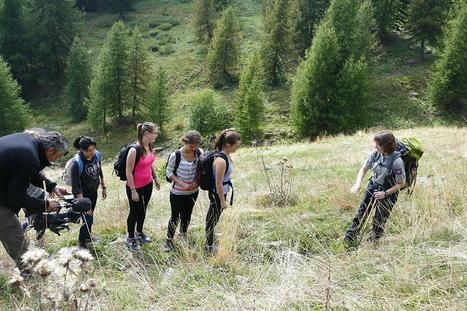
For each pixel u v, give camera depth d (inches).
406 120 1658.5
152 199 379.9
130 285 178.5
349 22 1668.3
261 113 1695.4
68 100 2209.6
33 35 2436.0
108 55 1982.0
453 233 201.2
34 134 165.5
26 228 234.8
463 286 151.8
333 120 1549.0
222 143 217.8
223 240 214.5
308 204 286.2
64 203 182.4
